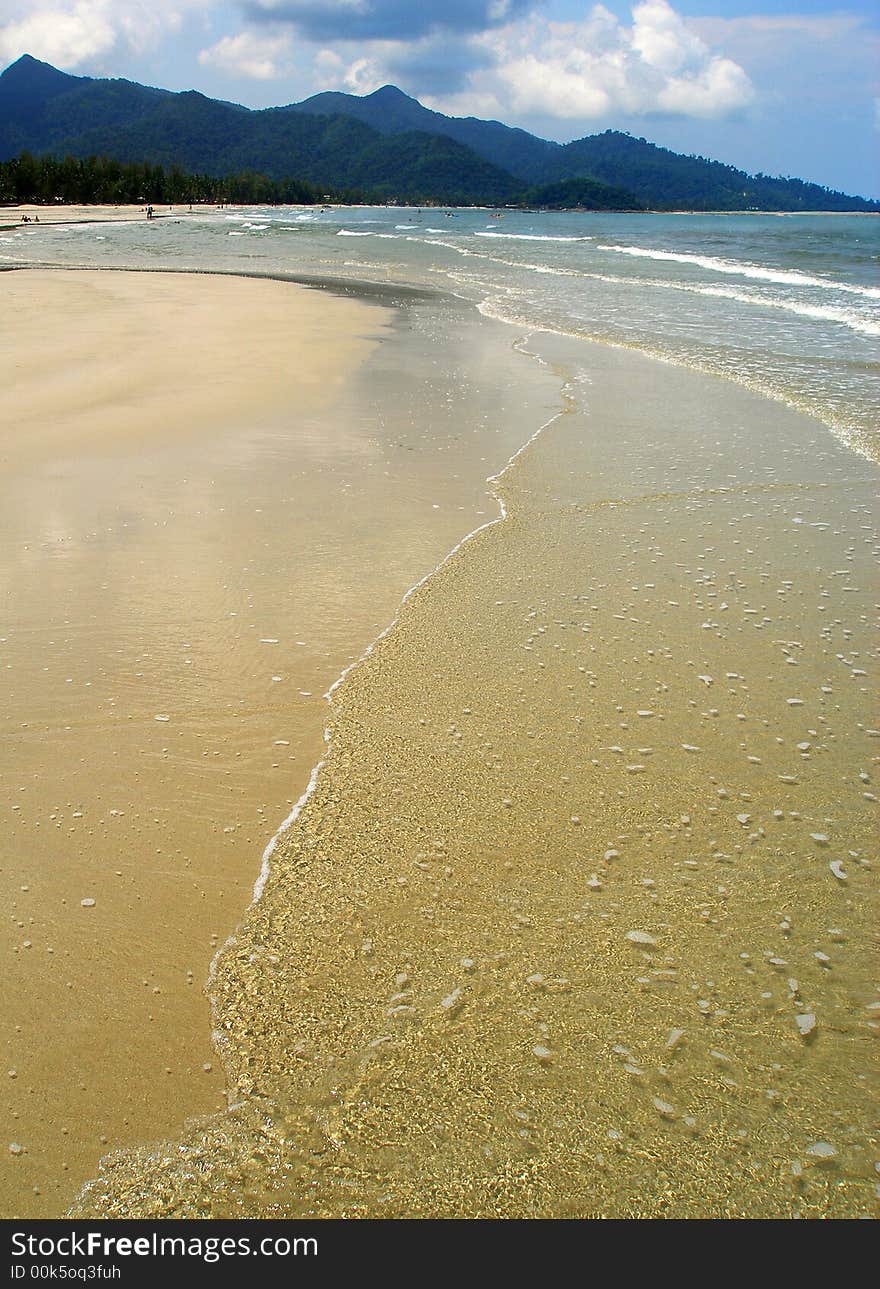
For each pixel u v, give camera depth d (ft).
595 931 10.07
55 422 29.45
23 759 13.01
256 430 29.48
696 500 24.18
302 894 10.62
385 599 18.28
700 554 20.65
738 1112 7.98
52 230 196.24
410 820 11.91
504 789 12.55
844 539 21.38
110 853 11.25
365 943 9.91
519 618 17.57
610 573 19.66
